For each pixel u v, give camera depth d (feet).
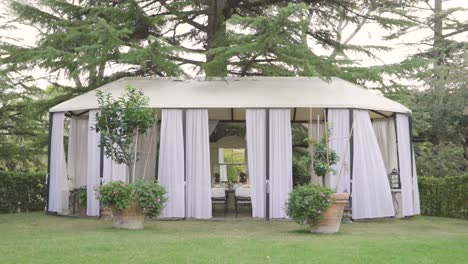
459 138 71.72
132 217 37.27
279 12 45.80
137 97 39.29
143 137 50.24
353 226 40.78
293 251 26.37
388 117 51.16
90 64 53.52
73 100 48.24
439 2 88.99
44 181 58.23
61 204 47.67
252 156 44.60
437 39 84.12
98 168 45.50
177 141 44.68
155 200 37.47
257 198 44.52
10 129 72.38
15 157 72.43
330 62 50.52
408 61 58.59
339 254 25.46
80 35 52.70
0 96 64.75
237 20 46.65
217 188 48.60
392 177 48.06
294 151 71.15
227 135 63.46
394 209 47.67
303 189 35.58
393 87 66.28
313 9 62.49
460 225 42.06
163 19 58.49
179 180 44.34
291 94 46.57
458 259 24.38
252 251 26.32
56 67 57.06
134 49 48.80
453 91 69.21
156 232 35.35
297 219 35.45
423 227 40.50
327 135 38.81
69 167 51.67
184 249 26.91
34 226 39.50
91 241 29.91
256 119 44.88
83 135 52.42
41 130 73.00
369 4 62.64
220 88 48.08
